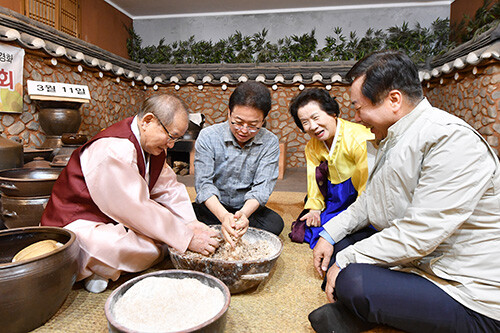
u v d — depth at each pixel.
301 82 6.04
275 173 2.14
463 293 1.04
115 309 1.08
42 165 2.89
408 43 6.34
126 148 1.44
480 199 1.02
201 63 6.84
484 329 1.03
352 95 1.19
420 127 1.10
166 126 1.47
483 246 1.04
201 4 6.83
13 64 3.71
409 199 1.16
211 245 1.54
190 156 5.66
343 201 2.14
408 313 1.07
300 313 1.38
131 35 7.27
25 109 3.99
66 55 4.39
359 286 1.08
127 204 1.45
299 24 7.01
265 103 1.75
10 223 1.98
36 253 1.30
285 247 2.16
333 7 6.87
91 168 1.44
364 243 1.19
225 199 2.23
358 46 6.57
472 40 4.50
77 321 1.30
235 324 1.29
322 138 2.03
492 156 1.04
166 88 6.75
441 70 5.01
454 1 6.33
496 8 4.71
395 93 1.10
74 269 1.31
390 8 6.69
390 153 1.18
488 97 4.10
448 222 1.00
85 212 1.54
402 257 1.08
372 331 1.25
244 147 2.06
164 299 1.14
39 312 1.20
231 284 1.42
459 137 1.01
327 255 1.50
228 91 6.50
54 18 4.98
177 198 1.87
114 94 5.94
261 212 2.25
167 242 1.50
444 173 1.01
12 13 3.85
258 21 7.13
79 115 4.07
